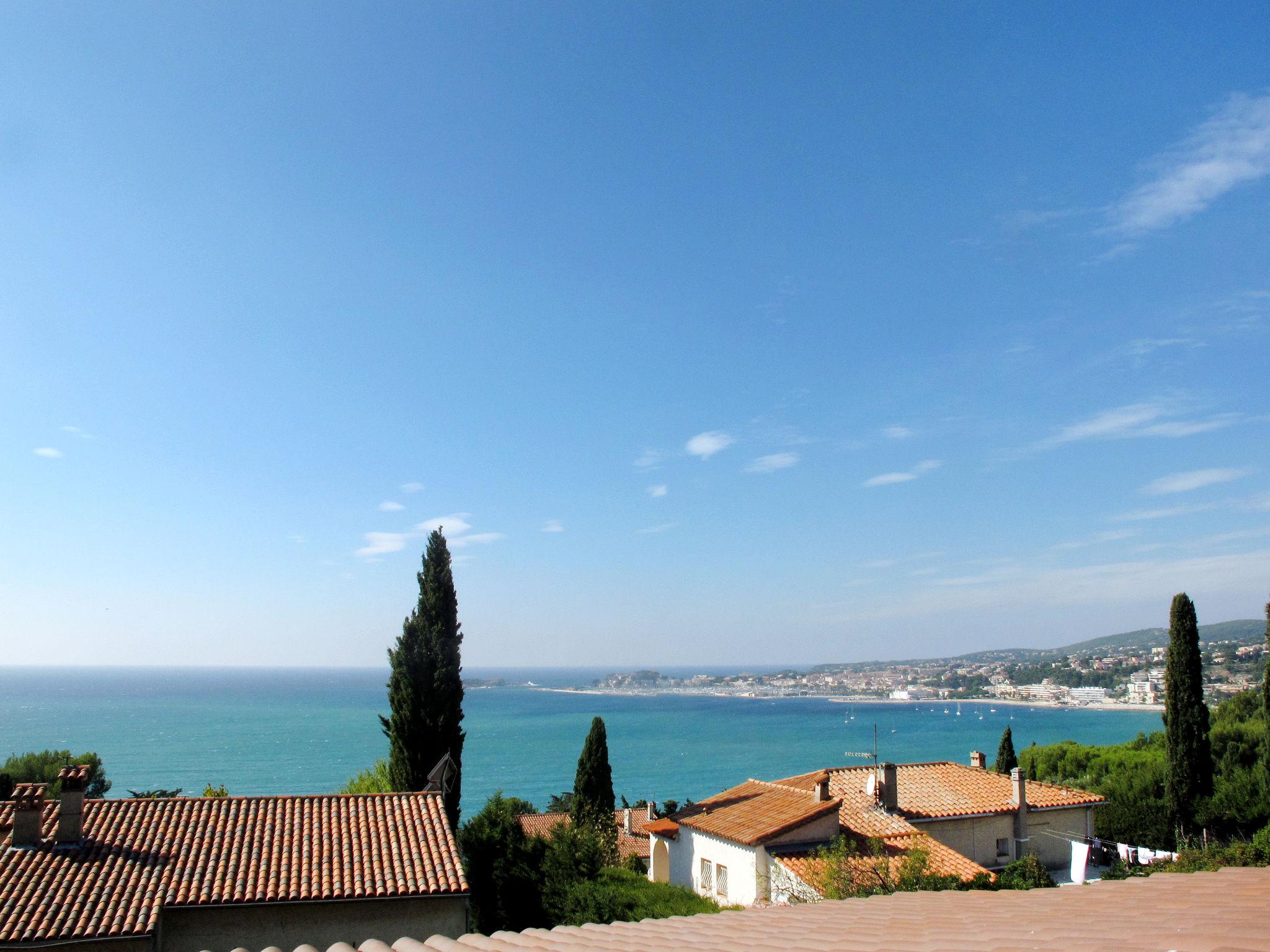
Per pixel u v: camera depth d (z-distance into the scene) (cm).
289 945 2139
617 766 15600
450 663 3844
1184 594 4494
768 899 2730
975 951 656
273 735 19850
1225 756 5231
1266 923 601
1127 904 809
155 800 2583
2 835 2362
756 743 19812
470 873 2872
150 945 2000
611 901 2514
